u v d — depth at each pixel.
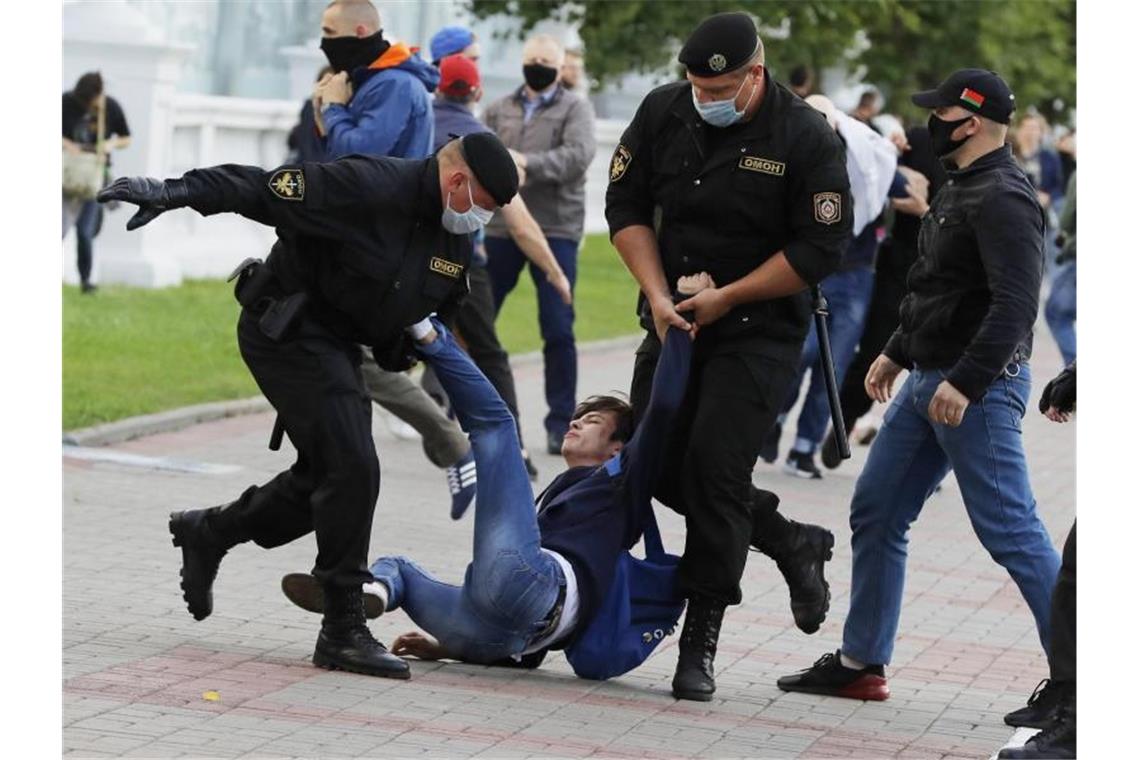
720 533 11.58
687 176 11.55
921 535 18.33
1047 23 51.03
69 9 32.09
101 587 13.87
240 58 39.78
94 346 25.78
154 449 20.36
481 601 11.65
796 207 11.42
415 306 11.18
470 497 17.20
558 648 12.08
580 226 21.23
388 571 11.93
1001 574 16.64
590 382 28.31
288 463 20.06
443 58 19.50
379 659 11.58
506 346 30.30
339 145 15.98
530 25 44.50
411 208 11.02
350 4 15.99
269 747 9.94
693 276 11.52
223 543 12.27
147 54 31.91
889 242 20.33
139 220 10.62
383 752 10.00
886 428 11.69
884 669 12.51
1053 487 21.95
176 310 29.69
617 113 56.78
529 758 10.08
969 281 11.14
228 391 23.69
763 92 11.44
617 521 11.87
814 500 19.88
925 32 49.62
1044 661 13.48
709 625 11.76
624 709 11.33
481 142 10.94
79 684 10.98
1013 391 11.22
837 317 20.45
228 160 35.81
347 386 11.38
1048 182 40.84
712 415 11.52
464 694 11.36
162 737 9.99
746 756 10.48
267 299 11.34
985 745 11.05
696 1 43.50
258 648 12.24
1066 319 24.41
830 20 45.72
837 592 15.42
